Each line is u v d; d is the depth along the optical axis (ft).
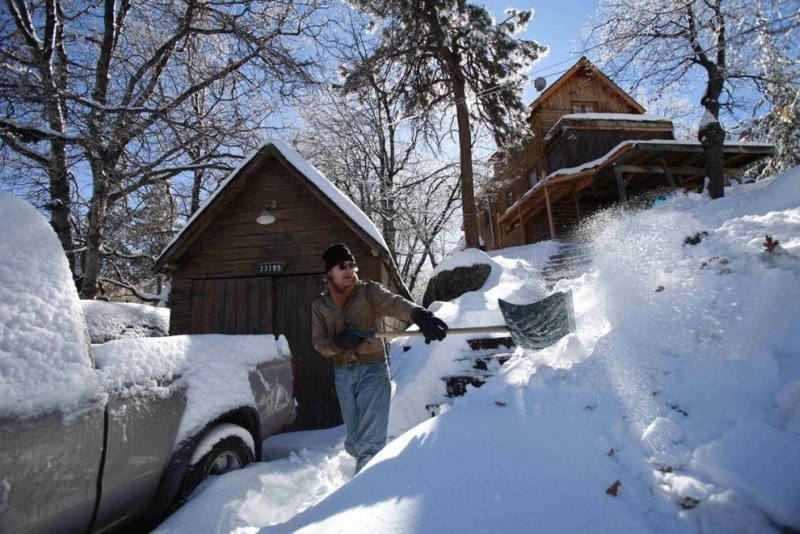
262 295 23.03
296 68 31.53
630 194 57.00
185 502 8.23
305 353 22.22
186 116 30.53
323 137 57.82
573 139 57.77
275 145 23.39
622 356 7.88
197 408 8.80
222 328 22.91
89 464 6.45
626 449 5.85
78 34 31.73
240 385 10.32
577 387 7.65
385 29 49.73
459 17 49.55
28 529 5.64
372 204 58.90
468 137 49.90
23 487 5.58
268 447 15.60
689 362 7.10
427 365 17.04
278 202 24.02
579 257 37.32
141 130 25.81
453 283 36.96
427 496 5.49
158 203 38.32
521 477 5.56
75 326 6.73
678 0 35.04
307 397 21.65
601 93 67.56
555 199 58.49
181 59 32.42
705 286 8.59
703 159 45.73
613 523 4.63
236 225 24.06
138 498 7.50
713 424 5.75
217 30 31.60
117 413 6.99
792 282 7.25
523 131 52.60
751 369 6.37
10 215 6.70
